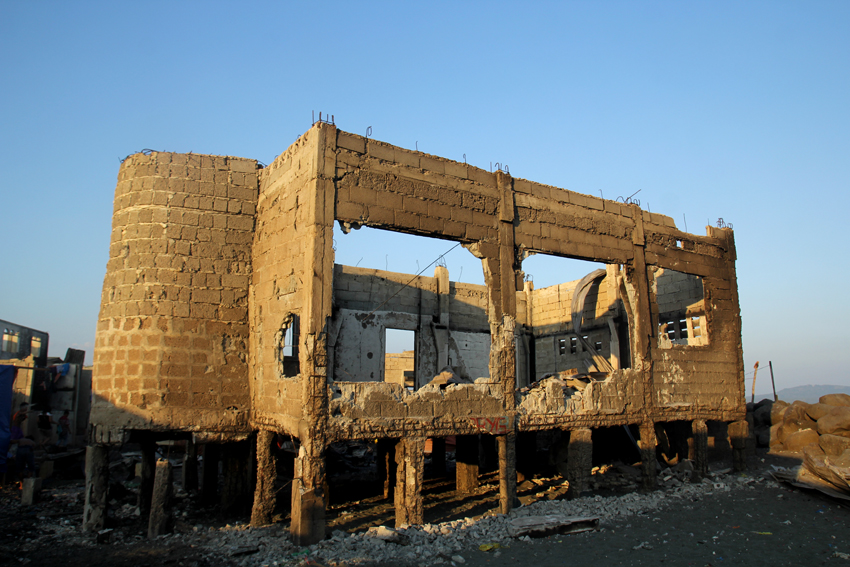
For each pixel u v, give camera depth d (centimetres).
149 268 1365
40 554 1120
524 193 1589
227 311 1429
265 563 1052
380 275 2358
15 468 1781
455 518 1442
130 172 1420
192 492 1688
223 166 1475
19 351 2773
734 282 2077
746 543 1236
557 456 1964
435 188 1406
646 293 1794
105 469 1316
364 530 1306
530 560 1112
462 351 2547
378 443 1950
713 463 2077
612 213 1772
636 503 1560
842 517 1464
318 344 1175
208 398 1373
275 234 1371
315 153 1225
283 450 1925
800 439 2203
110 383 1328
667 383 1792
